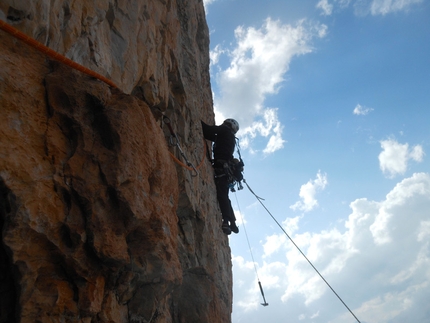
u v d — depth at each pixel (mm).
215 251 7012
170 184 4156
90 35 3928
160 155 3857
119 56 4543
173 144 5840
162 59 6109
